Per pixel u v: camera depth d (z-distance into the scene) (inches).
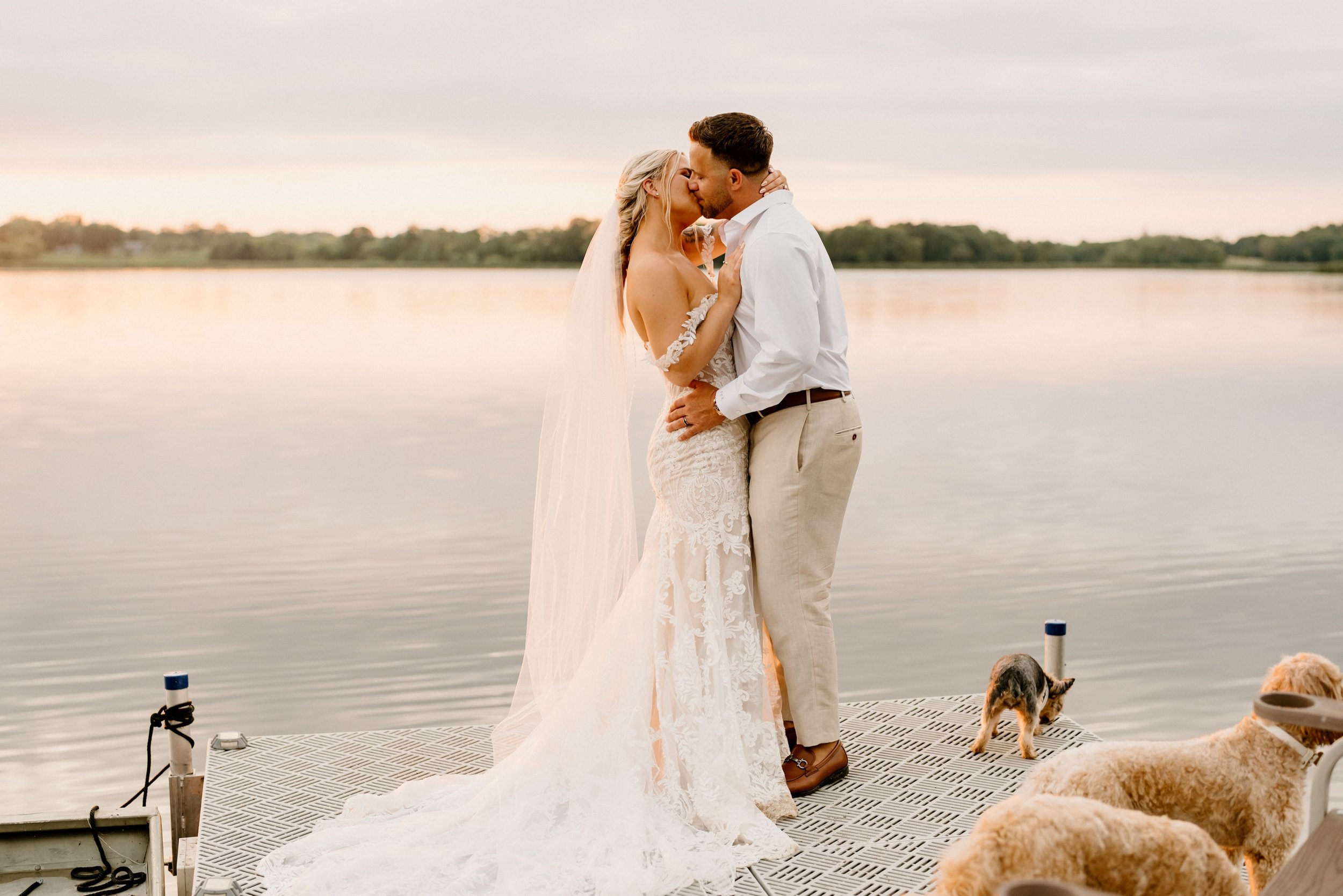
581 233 2299.5
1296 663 99.4
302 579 474.0
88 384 1339.8
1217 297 3553.2
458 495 666.2
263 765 148.2
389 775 144.3
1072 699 321.4
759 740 128.5
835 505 133.6
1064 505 625.6
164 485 716.7
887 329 2293.3
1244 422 994.7
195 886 115.0
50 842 159.6
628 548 136.6
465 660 362.0
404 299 3535.9
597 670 130.8
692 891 110.6
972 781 136.6
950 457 804.6
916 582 461.1
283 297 3587.6
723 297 131.0
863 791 134.0
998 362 1585.9
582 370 137.6
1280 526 572.7
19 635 400.8
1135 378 1369.3
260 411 1091.9
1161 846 74.7
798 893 109.9
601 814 121.5
